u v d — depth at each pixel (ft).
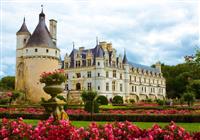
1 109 120.16
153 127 39.22
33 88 229.25
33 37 236.43
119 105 184.44
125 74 337.11
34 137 38.42
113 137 37.42
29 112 103.81
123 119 88.43
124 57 342.64
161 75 433.48
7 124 42.57
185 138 36.86
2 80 458.50
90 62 303.68
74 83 310.24
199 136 37.99
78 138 36.86
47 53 232.73
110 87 308.19
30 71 231.30
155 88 411.13
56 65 240.32
